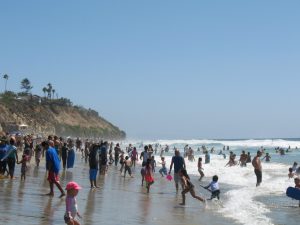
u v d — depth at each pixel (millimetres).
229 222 12703
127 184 22266
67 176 24438
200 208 15188
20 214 11219
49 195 14945
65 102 180375
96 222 11133
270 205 17547
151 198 17109
